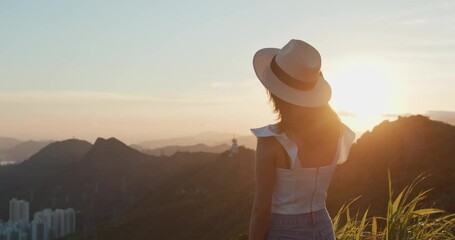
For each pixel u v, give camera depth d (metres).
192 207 90.94
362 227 5.08
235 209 81.56
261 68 3.02
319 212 2.91
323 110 2.90
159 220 93.31
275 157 2.80
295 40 2.92
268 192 2.80
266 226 2.84
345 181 39.16
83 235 104.62
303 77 2.82
